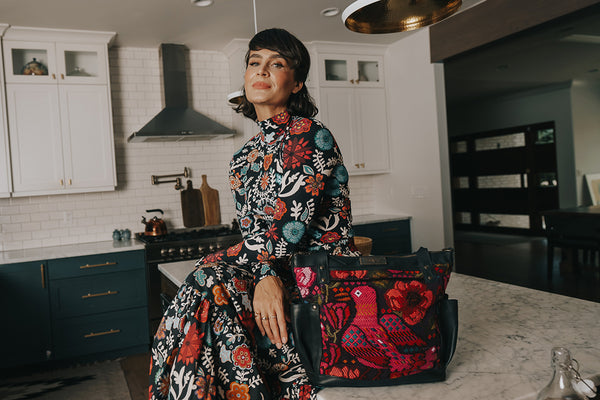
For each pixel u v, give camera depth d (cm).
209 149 473
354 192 547
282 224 90
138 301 380
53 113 383
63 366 364
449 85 683
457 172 922
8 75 368
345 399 78
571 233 404
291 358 94
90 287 365
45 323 351
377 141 510
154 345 90
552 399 68
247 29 410
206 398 81
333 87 484
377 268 83
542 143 714
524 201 758
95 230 429
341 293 81
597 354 92
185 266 209
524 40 370
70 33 382
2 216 397
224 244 409
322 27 423
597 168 613
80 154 393
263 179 102
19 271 343
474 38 389
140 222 446
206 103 470
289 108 106
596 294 382
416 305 81
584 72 589
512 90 731
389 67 511
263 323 87
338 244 100
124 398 298
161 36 414
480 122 849
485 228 858
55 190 385
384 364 80
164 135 404
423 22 124
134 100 443
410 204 495
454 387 80
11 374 353
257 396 84
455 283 158
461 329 112
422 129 468
